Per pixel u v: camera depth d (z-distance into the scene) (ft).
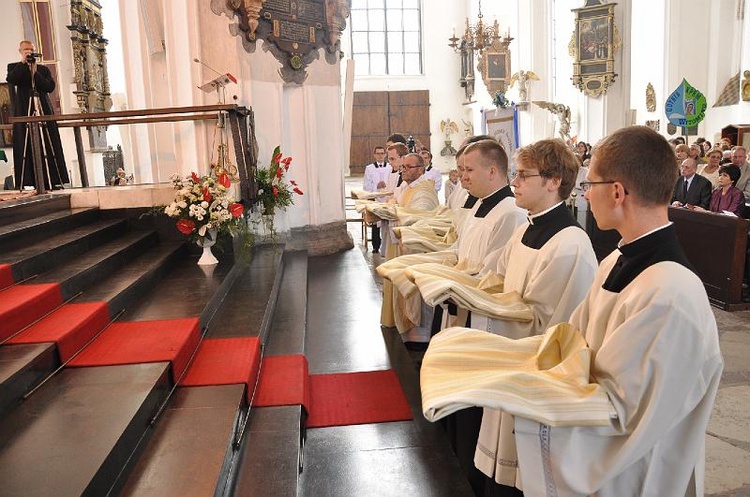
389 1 90.22
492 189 12.10
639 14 66.74
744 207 25.04
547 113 65.31
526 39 66.33
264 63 27.45
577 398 5.68
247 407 11.53
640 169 5.80
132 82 27.73
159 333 12.50
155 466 8.57
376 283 25.22
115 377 10.18
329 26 30.12
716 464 11.34
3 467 7.41
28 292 12.01
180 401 10.69
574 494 5.79
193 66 25.32
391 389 13.75
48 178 22.41
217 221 18.97
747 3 57.88
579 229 9.13
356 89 89.81
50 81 22.88
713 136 60.80
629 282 6.04
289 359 14.48
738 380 15.35
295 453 9.93
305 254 27.89
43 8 37.83
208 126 25.44
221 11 25.48
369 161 90.84
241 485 9.02
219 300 16.63
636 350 5.59
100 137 41.96
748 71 56.54
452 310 10.27
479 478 9.53
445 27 90.94
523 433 5.83
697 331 5.46
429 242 15.38
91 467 7.35
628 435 5.69
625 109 50.65
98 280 15.19
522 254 9.60
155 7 25.48
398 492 9.80
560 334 6.60
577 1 52.37
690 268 5.83
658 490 6.01
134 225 21.13
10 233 14.49
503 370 6.40
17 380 9.18
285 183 29.30
